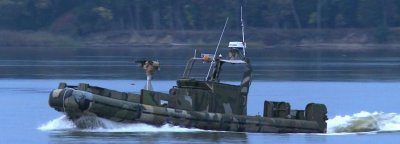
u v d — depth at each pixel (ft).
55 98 379.76
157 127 387.96
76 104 377.30
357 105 566.36
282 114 406.21
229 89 398.83
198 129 390.42
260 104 555.69
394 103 582.35
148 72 402.72
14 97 583.99
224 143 369.30
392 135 410.31
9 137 386.52
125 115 383.65
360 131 423.64
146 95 389.39
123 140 369.71
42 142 370.12
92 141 368.07
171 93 394.52
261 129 397.19
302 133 403.34
